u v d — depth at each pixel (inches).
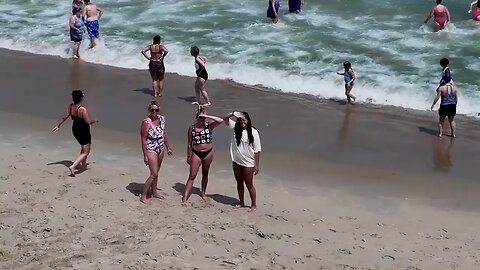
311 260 413.7
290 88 759.7
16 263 399.5
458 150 602.9
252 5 1048.2
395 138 627.5
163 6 1055.6
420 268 408.2
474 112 689.6
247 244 428.8
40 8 1066.1
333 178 544.1
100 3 1071.0
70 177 520.7
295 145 607.8
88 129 528.4
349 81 709.9
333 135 631.8
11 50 893.2
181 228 443.8
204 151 477.4
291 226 456.8
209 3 1062.4
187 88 761.6
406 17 965.2
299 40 893.2
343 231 453.4
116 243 423.5
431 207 498.6
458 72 780.0
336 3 1025.5
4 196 482.3
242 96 735.1
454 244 440.1
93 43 883.4
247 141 458.6
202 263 404.8
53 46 903.7
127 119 661.9
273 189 520.4
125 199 484.7
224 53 856.3
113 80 786.2
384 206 498.3
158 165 480.7
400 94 730.8
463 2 1019.3
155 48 718.5
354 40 885.2
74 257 406.6
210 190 511.8
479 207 498.9
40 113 674.2
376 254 423.2
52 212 460.8
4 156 561.6
